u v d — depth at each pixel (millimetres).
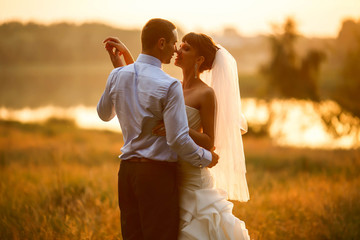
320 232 6555
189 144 3771
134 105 3898
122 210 4184
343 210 7434
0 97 88250
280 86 38156
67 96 93188
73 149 22438
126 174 4047
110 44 4477
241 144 4512
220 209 4191
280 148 26609
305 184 9969
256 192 8508
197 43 4309
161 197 3916
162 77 3801
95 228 6293
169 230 3951
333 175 13445
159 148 3896
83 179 9555
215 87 4488
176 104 3740
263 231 6348
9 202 7742
